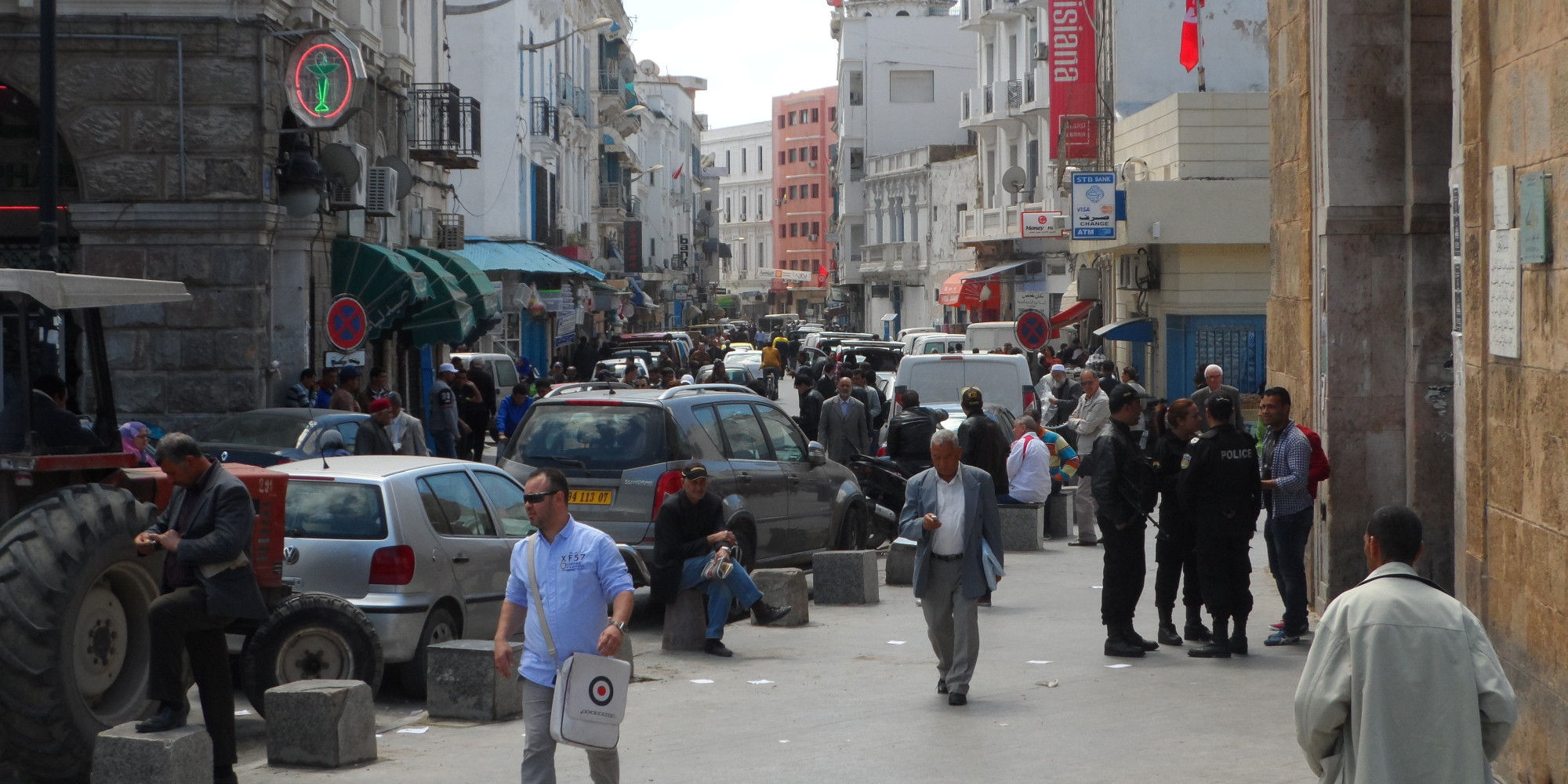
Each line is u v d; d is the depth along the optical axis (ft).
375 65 89.15
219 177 69.00
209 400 69.51
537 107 155.33
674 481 42.98
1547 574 22.41
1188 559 38.68
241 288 69.72
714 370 108.37
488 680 31.17
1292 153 45.47
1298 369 45.09
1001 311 182.80
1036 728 29.68
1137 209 103.45
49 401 27.63
